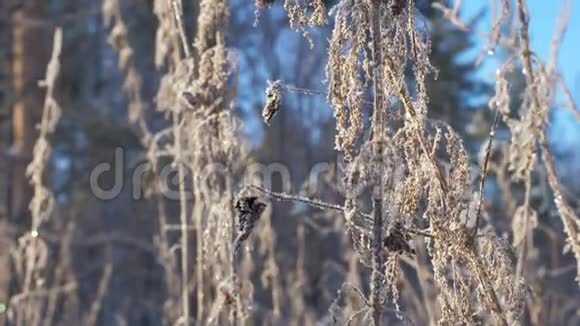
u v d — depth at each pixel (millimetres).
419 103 3611
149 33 23844
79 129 24594
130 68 8477
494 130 3994
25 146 18938
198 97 5875
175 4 5969
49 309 9750
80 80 27656
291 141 23562
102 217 20578
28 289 8797
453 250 3736
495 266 3906
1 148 18844
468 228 3738
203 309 6105
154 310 17047
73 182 24125
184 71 6047
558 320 8391
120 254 18672
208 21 5930
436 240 3713
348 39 3510
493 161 6918
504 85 5148
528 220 5309
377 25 3367
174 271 8445
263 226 7320
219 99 5871
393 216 3455
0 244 12609
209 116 5844
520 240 5270
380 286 3291
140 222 19641
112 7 8492
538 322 6160
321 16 3602
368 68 3498
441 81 22562
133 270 18094
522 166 5250
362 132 3607
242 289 5805
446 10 5293
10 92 19969
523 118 5195
